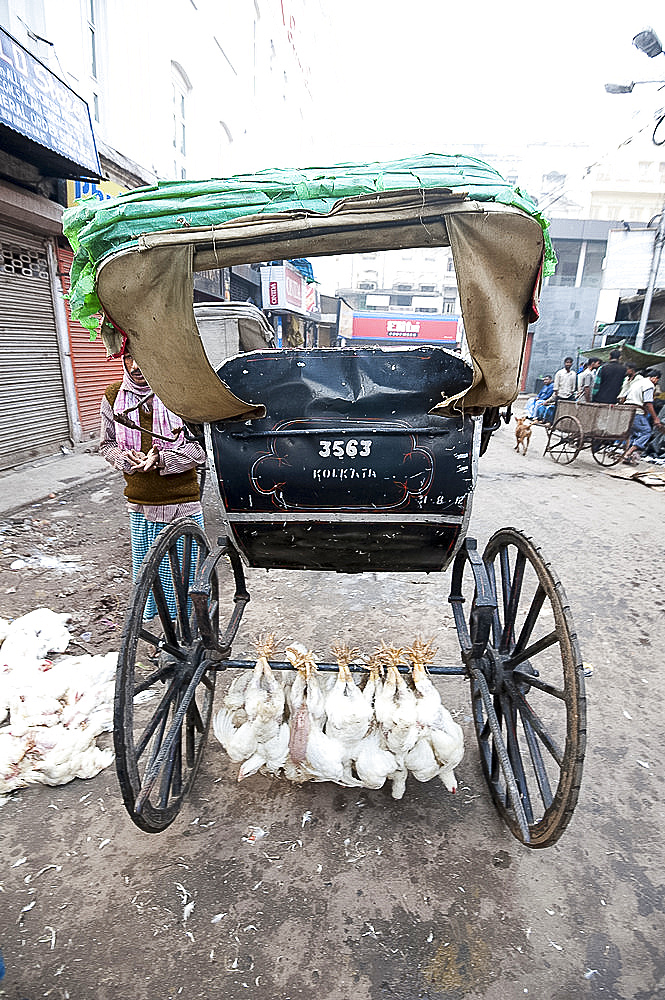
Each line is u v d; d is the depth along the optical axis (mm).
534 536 5785
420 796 2418
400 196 1474
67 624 3658
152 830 1935
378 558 2229
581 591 4582
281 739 2201
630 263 12633
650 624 4078
